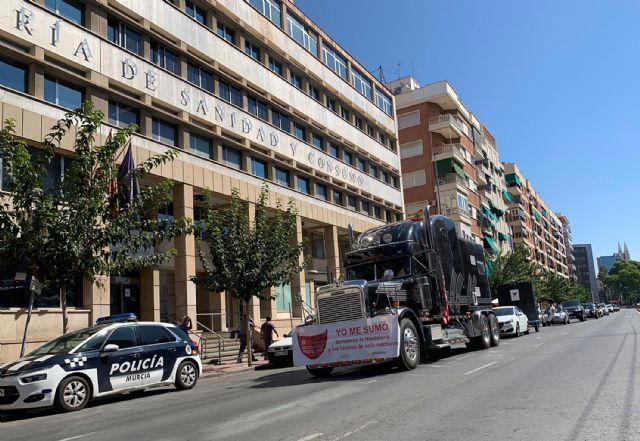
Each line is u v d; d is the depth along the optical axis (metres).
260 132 29.70
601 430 6.18
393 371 13.20
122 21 22.25
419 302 14.55
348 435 6.46
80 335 11.89
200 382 15.48
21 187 12.80
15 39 17.88
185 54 25.09
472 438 6.04
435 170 53.19
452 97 54.56
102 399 12.65
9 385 10.34
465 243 18.72
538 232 112.06
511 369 12.28
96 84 20.25
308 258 22.25
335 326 13.16
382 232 15.49
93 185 13.92
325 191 36.34
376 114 45.53
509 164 94.88
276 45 32.59
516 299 33.75
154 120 23.20
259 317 27.48
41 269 13.34
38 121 17.97
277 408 8.76
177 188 23.91
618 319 46.75
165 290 25.36
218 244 20.03
